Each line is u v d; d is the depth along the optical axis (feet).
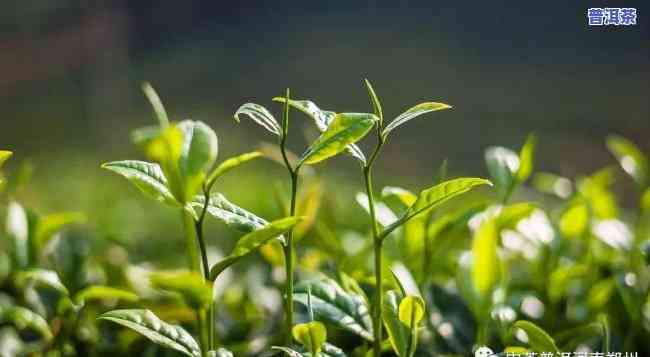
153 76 21.61
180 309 2.86
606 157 14.57
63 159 13.85
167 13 24.59
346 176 11.07
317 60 22.34
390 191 2.81
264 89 20.56
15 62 17.81
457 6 24.09
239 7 25.62
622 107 17.37
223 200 2.47
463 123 16.88
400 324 2.50
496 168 2.96
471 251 2.77
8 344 2.86
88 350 2.89
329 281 2.59
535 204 2.92
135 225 5.14
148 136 2.43
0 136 15.98
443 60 21.65
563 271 2.96
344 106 19.21
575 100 18.04
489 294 2.69
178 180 2.42
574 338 2.79
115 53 18.08
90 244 3.22
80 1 18.62
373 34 23.67
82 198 9.05
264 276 3.15
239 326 2.89
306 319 2.72
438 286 2.86
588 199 3.16
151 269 3.26
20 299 3.01
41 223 2.98
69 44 17.62
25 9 18.47
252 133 15.71
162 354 2.80
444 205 5.63
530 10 23.29
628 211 10.74
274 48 23.43
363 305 2.58
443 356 2.75
